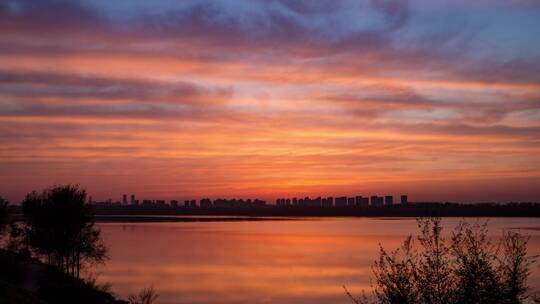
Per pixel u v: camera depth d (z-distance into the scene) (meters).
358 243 144.50
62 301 37.84
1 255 51.78
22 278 43.09
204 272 87.00
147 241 158.50
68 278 45.28
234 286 71.75
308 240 169.25
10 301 25.33
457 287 12.67
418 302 12.80
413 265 13.06
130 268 87.44
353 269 88.06
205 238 181.38
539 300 12.52
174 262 101.00
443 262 12.89
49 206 49.97
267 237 189.38
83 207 51.47
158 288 66.62
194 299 60.31
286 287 70.81
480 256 12.70
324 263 99.12
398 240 138.38
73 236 50.94
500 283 12.45
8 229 59.88
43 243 50.19
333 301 59.41
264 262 103.50
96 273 76.06
